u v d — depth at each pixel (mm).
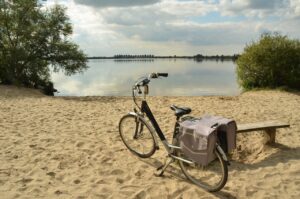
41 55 17969
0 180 4621
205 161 4141
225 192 4359
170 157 4781
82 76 35469
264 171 4977
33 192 4316
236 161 5430
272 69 15172
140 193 4316
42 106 10570
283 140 6379
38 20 17719
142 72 42188
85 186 4520
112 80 29469
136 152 5664
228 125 4277
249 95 13891
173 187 4496
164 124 7707
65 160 5410
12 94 13688
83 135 6871
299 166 5105
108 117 8789
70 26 18172
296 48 15242
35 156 5559
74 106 10727
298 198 4199
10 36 17281
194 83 25062
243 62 15789
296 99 12422
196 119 4531
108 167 5164
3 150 5824
